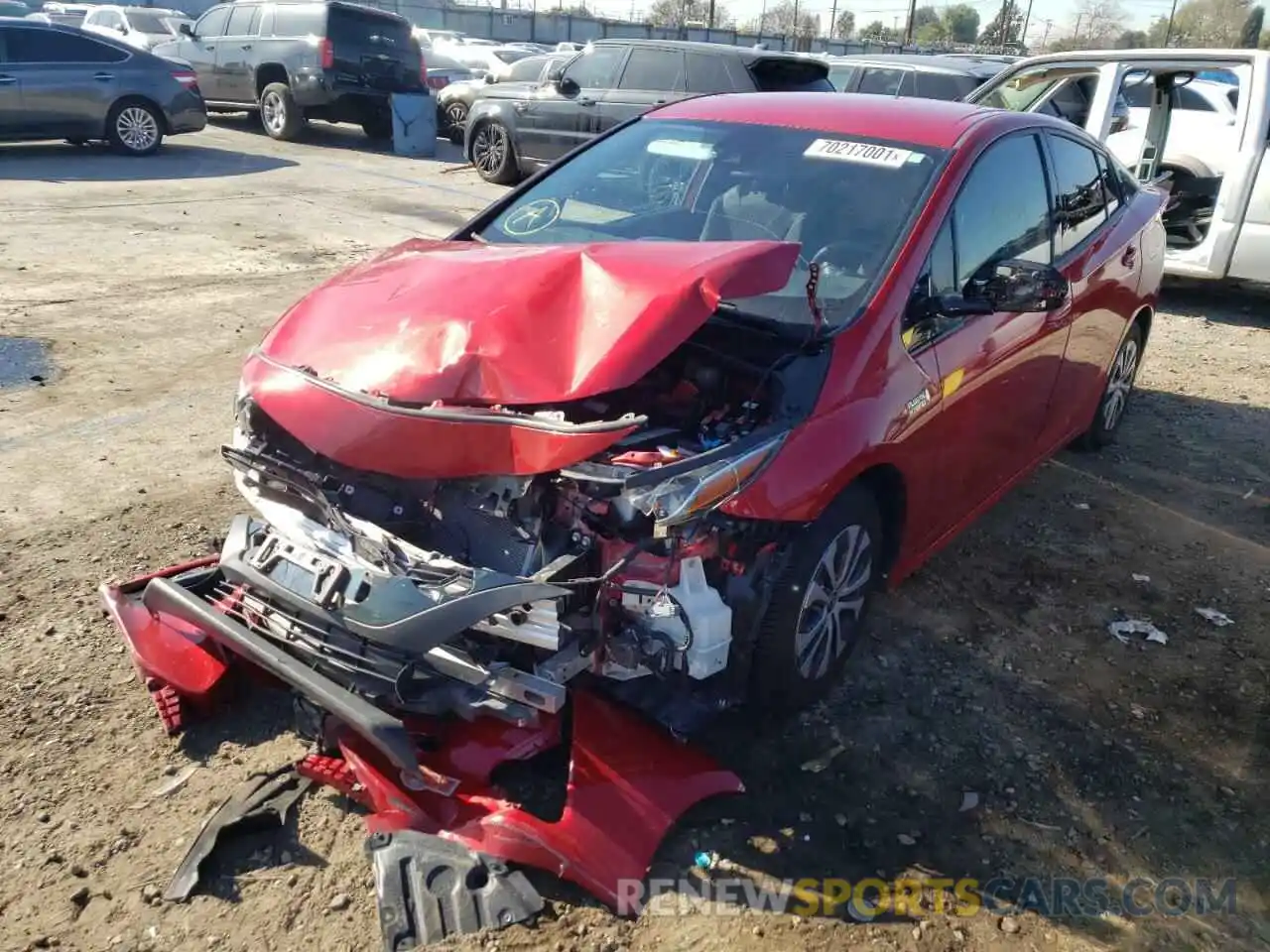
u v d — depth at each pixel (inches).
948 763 125.9
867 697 137.4
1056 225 177.2
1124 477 218.8
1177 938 103.8
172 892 99.9
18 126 494.3
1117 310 202.5
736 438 112.6
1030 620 160.1
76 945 94.6
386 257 142.3
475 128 533.6
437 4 1870.1
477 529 110.1
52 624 139.9
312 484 111.9
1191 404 269.6
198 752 119.0
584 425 98.9
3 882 100.6
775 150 155.4
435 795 107.2
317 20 599.2
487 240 157.8
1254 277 341.1
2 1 1014.4
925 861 110.7
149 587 119.6
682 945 98.2
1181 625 161.8
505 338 111.2
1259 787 126.1
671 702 117.3
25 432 199.5
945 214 141.3
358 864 104.5
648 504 100.4
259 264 334.0
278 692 128.5
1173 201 257.4
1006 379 157.2
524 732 113.7
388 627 100.5
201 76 658.8
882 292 130.3
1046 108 371.9
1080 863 112.3
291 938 96.3
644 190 158.4
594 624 108.4
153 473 186.4
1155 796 123.3
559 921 99.1
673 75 464.4
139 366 238.7
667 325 108.4
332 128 725.3
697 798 111.7
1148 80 378.9
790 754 125.1
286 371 116.2
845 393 120.9
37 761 115.7
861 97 171.6
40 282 297.6
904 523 139.3
